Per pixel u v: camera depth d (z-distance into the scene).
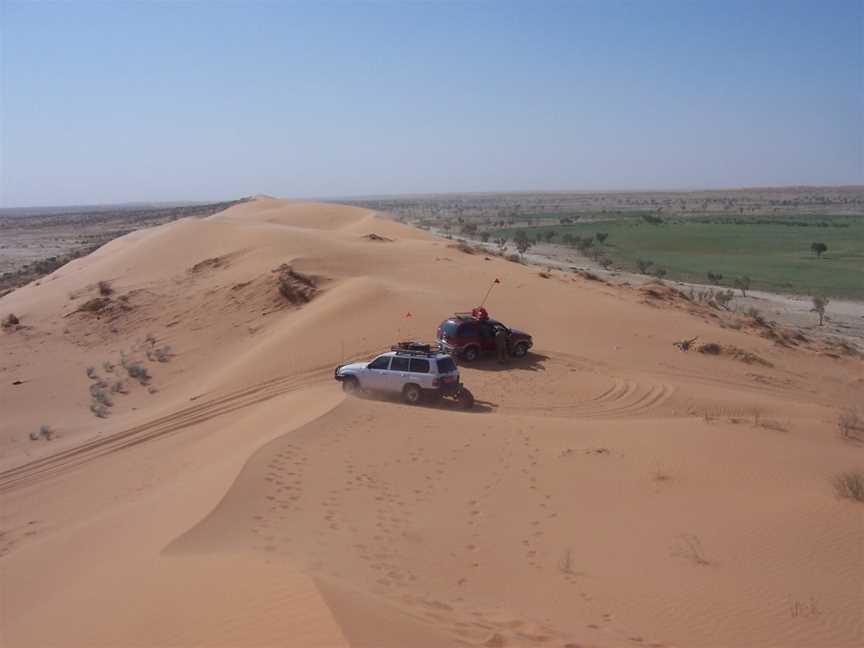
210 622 8.02
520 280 41.44
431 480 15.38
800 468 15.37
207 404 25.58
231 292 39.44
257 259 43.66
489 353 28.50
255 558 10.08
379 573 10.46
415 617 8.55
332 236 53.66
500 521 13.22
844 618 9.37
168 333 36.69
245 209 93.50
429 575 10.69
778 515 12.62
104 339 37.31
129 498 17.03
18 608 10.81
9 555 14.16
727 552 11.41
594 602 9.92
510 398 24.12
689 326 34.66
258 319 36.31
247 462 15.17
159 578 9.70
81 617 9.16
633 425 19.92
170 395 29.17
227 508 12.84
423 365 22.83
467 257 49.50
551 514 13.59
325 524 12.55
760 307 57.47
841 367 33.28
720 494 14.09
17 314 42.28
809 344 37.66
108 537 13.55
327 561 10.61
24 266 92.38
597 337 31.73
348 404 20.34
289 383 26.52
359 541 11.87
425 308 33.31
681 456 16.64
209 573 9.54
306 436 17.42
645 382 26.11
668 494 14.35
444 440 18.14
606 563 11.29
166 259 48.62
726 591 10.14
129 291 42.38
